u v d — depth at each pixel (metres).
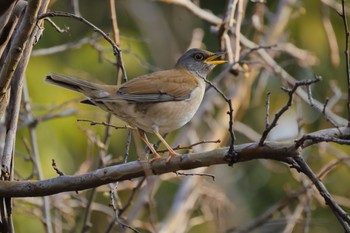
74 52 14.73
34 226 12.60
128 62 14.38
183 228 11.63
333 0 15.18
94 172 7.11
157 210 14.66
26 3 7.17
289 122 14.62
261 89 14.08
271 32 14.53
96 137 11.14
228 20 10.70
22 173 12.66
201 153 6.95
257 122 16.03
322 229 14.47
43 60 14.24
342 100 15.00
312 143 6.86
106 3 16.17
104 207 11.72
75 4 11.12
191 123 13.26
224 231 11.54
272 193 15.41
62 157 13.10
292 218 11.09
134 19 15.78
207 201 12.47
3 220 7.30
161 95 8.53
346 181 14.58
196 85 9.05
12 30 7.06
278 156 6.61
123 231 8.41
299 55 13.73
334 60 12.57
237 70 10.82
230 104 6.57
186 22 16.48
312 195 11.16
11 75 6.91
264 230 13.54
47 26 14.97
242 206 14.48
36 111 13.34
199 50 10.21
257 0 11.29
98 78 14.73
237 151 6.73
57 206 11.10
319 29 15.48
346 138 7.30
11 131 7.52
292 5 14.97
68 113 11.22
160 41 15.52
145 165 7.05
